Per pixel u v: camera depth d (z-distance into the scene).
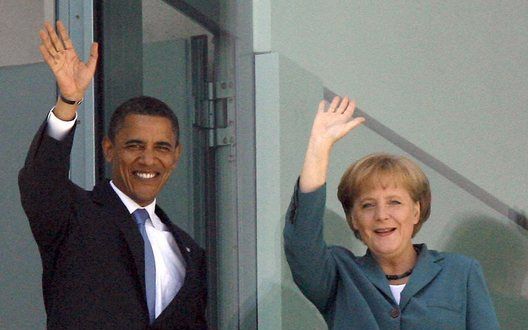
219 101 12.95
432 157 12.07
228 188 12.85
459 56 11.93
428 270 10.57
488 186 11.86
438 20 12.04
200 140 13.00
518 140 11.71
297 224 10.51
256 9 12.82
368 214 10.62
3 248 14.27
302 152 12.48
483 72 11.84
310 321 12.31
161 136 11.25
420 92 12.15
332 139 10.57
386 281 10.59
